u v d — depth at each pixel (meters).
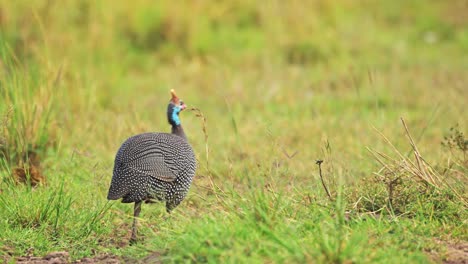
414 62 26.39
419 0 32.69
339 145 16.33
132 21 26.41
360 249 9.42
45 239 11.44
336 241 9.38
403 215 11.66
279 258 9.16
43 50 19.77
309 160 15.52
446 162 14.19
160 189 11.57
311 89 23.64
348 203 12.06
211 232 9.82
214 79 23.80
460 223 11.23
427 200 11.77
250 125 19.00
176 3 27.31
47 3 21.69
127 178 11.30
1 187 13.02
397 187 12.03
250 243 9.60
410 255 9.55
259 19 28.72
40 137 15.33
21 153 14.68
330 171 13.08
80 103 18.45
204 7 28.17
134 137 11.87
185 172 11.86
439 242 10.48
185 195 12.06
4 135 14.61
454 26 31.05
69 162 14.88
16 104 14.88
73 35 22.38
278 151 14.62
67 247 11.27
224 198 11.94
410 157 14.56
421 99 21.70
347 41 27.94
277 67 25.31
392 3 32.41
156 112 20.06
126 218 12.40
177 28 26.66
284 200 11.52
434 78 24.08
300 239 9.82
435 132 17.91
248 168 14.71
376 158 12.63
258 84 23.47
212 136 17.86
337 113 19.91
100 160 15.04
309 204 11.59
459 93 21.61
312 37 27.72
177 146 11.86
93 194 13.07
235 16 28.81
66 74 19.12
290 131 18.23
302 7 29.00
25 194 12.64
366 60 26.33
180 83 23.77
